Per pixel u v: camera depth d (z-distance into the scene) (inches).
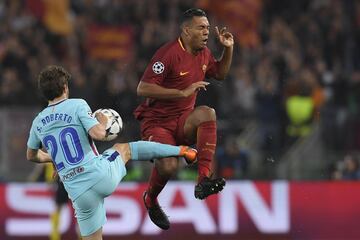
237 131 2171.5
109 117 1157.7
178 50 1154.7
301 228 2001.7
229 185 1999.3
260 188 2004.2
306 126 2194.9
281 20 2527.1
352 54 2480.3
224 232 1983.3
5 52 2311.8
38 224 1955.0
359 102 2266.2
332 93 2298.2
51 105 1162.0
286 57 2362.2
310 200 2011.6
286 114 2194.9
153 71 1146.0
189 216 1979.6
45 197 1962.4
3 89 2209.6
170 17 2442.2
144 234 1968.5
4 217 1948.8
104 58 2377.0
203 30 1151.6
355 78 2317.9
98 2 2480.3
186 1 2465.6
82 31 2418.8
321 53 2482.8
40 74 1162.0
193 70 1162.0
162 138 1165.1
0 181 2028.8
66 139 1143.0
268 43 2450.8
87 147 1144.2
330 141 2183.8
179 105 1169.4
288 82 2292.1
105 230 1961.1
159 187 1197.7
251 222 1993.1
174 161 1175.0
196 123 1155.9
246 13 2412.6
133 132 2108.8
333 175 2108.8
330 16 2536.9
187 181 2011.6
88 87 2167.8
